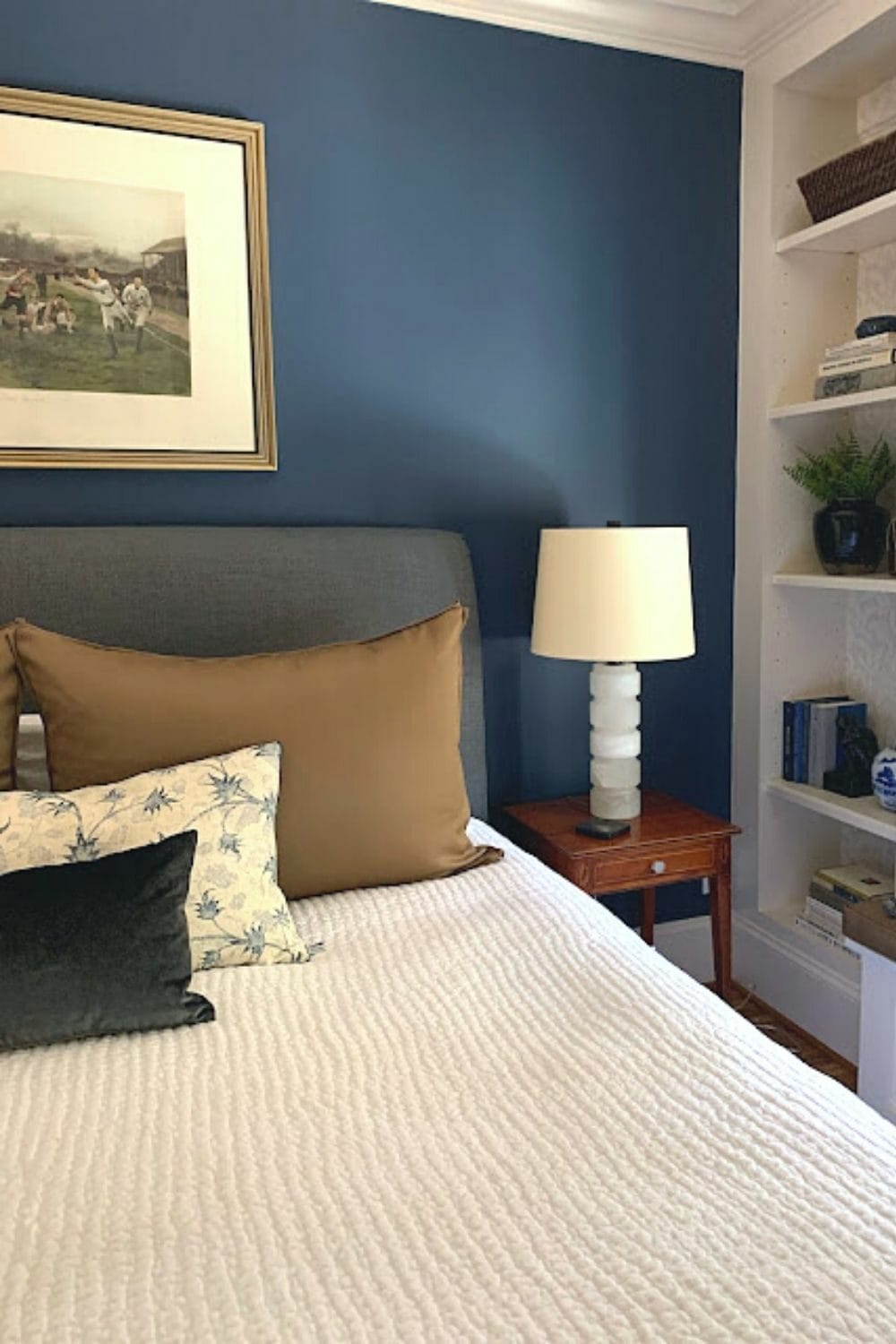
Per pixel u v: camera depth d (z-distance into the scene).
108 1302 0.78
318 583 2.15
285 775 1.65
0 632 1.67
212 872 1.44
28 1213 0.90
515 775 2.56
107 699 1.61
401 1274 0.81
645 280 2.54
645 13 2.38
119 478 2.13
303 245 2.22
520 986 1.35
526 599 2.51
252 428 2.20
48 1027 1.21
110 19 2.03
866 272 2.56
